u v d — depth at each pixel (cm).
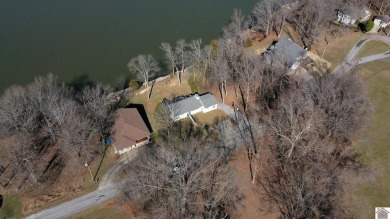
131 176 9750
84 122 10694
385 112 11356
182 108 11488
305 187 8919
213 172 9825
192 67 12850
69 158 10500
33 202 9612
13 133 10988
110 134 10950
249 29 14788
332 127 9844
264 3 14638
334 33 14575
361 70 12950
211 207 8994
